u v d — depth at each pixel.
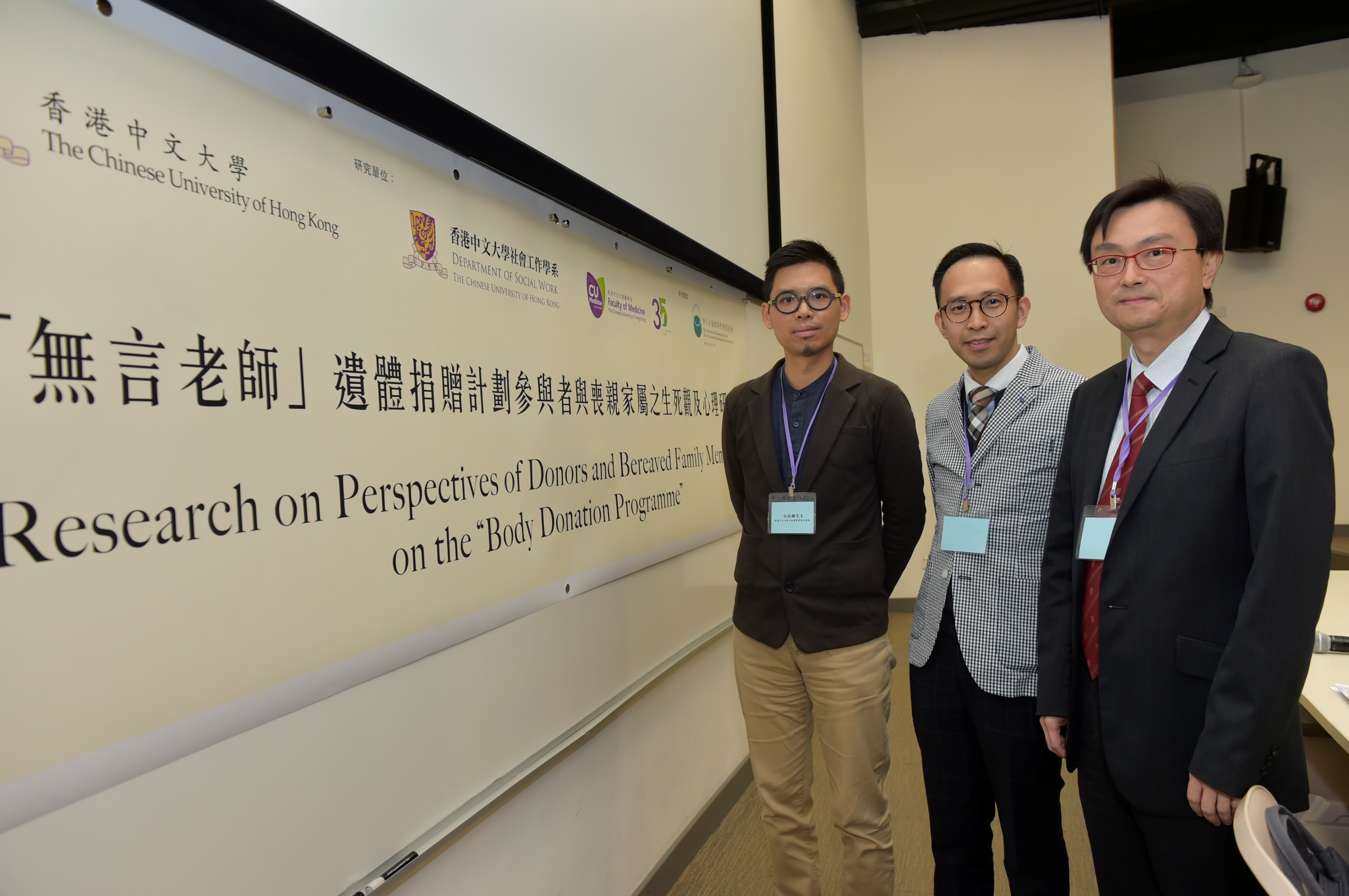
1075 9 4.51
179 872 0.73
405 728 1.04
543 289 1.39
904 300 4.95
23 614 0.61
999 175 4.76
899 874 1.99
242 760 0.80
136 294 0.70
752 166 2.66
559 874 1.45
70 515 0.64
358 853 0.95
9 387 0.61
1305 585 0.89
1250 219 5.84
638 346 1.77
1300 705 1.30
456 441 1.14
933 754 1.54
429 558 1.07
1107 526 1.15
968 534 1.47
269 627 0.82
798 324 1.46
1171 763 1.02
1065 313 4.66
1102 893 1.20
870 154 4.97
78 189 0.66
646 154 1.85
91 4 0.67
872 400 1.48
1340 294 5.86
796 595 1.46
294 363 0.87
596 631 1.56
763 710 1.56
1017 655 1.38
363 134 0.98
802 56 3.37
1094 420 1.25
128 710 0.68
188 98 0.76
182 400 0.74
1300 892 0.74
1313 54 5.80
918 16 4.65
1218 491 0.99
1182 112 6.18
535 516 1.33
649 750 1.85
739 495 1.77
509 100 1.31
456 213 1.16
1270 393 0.95
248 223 0.82
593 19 1.61
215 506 0.77
